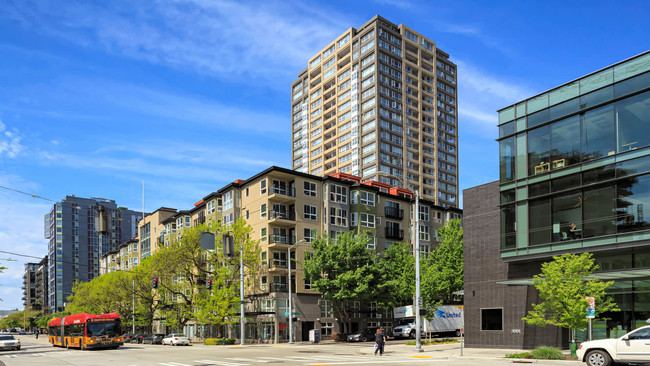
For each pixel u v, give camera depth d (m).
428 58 135.50
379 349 30.97
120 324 43.16
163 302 67.06
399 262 58.25
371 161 117.69
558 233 29.34
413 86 128.12
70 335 44.66
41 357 32.94
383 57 122.81
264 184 62.31
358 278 52.66
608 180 27.09
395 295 55.28
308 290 60.66
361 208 66.56
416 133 126.94
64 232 175.75
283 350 38.12
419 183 124.25
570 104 29.58
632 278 26.73
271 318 56.91
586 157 28.45
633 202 26.08
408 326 55.59
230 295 55.41
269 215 60.81
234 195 67.19
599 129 28.03
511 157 32.56
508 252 31.86
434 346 37.44
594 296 24.48
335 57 132.88
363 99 122.88
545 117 30.80
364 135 120.81
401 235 72.31
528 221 30.98
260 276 60.53
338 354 32.62
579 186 28.45
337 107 129.88
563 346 29.47
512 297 32.34
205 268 62.28
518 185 31.84
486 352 30.19
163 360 28.09
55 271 171.12
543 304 25.98
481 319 34.06
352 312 61.94
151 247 92.38
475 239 35.28
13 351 43.22
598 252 28.06
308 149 138.50
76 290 93.50
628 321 27.03
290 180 63.31
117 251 115.06
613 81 27.61
